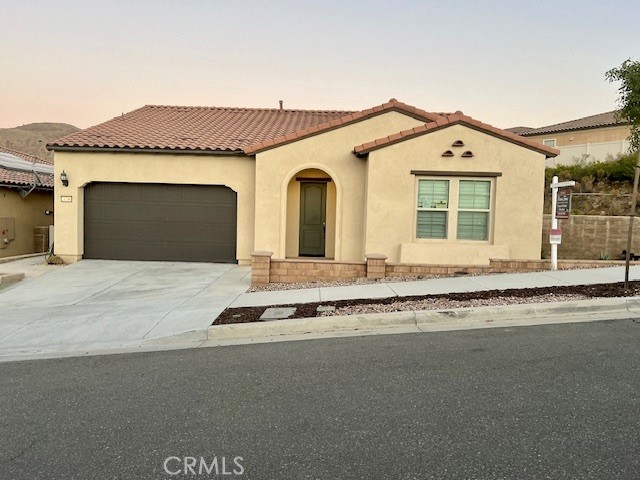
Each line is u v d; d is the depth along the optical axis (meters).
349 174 13.09
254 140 14.55
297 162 13.12
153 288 10.39
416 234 12.23
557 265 10.96
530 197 11.94
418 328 6.75
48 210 18.91
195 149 13.52
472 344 5.87
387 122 13.11
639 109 11.91
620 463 3.17
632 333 6.10
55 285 10.77
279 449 3.49
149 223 14.08
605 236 14.01
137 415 4.15
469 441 3.52
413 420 3.89
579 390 4.38
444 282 9.60
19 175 17.58
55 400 4.55
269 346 6.14
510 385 4.54
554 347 5.63
